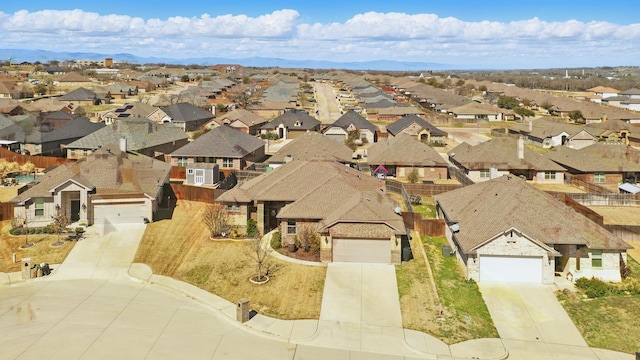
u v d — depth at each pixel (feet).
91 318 91.71
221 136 218.79
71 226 136.46
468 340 87.71
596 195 173.58
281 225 126.31
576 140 287.89
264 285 106.32
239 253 122.52
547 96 506.07
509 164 207.41
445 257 122.83
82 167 149.38
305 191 137.28
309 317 94.17
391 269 114.01
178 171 198.08
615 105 511.81
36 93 479.82
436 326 91.86
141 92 550.36
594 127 315.58
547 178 208.54
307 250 123.13
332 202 128.67
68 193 140.26
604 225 138.51
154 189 146.51
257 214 136.15
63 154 230.68
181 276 111.86
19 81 540.52
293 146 210.18
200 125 336.49
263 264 115.44
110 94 485.97
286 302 99.55
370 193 136.05
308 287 105.29
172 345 83.35
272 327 90.53
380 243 117.08
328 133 300.40
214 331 88.74
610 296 102.12
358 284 106.73
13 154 205.46
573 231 111.45
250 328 90.07
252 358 80.38
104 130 226.58
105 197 139.44
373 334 88.79
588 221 114.62
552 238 109.70
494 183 136.36
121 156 163.32
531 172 209.67
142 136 228.02
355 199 125.18
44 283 107.24
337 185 135.74
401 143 223.92
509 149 216.54
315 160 156.56
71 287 105.40
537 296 102.94
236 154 207.31
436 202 150.92
